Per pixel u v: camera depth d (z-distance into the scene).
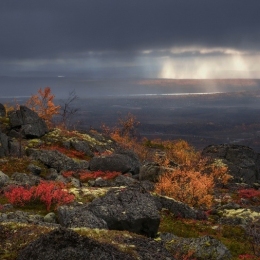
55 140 45.44
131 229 17.66
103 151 48.53
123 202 18.58
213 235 21.30
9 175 30.48
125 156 40.25
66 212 17.39
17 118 45.03
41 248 9.12
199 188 28.59
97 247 9.21
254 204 32.84
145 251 10.73
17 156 35.94
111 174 35.00
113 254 9.34
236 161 48.44
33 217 18.06
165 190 28.88
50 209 21.25
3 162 32.84
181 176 31.75
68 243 9.17
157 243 11.72
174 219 23.09
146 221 17.84
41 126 46.19
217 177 41.28
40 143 43.28
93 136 52.91
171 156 53.94
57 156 36.38
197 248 15.91
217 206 29.28
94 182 30.38
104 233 11.80
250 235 21.30
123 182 30.88
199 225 22.64
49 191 22.73
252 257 17.73
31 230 10.82
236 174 46.44
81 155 43.94
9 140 38.56
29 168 32.31
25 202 21.86
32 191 23.00
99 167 38.09
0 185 25.66
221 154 49.91
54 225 15.84
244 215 25.38
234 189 39.91
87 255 8.98
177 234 20.31
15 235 10.55
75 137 48.00
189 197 28.47
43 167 34.41
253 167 48.22
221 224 23.80
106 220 17.52
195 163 44.38
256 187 45.03
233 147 50.44
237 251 18.52
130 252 10.25
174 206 24.48
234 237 21.36
